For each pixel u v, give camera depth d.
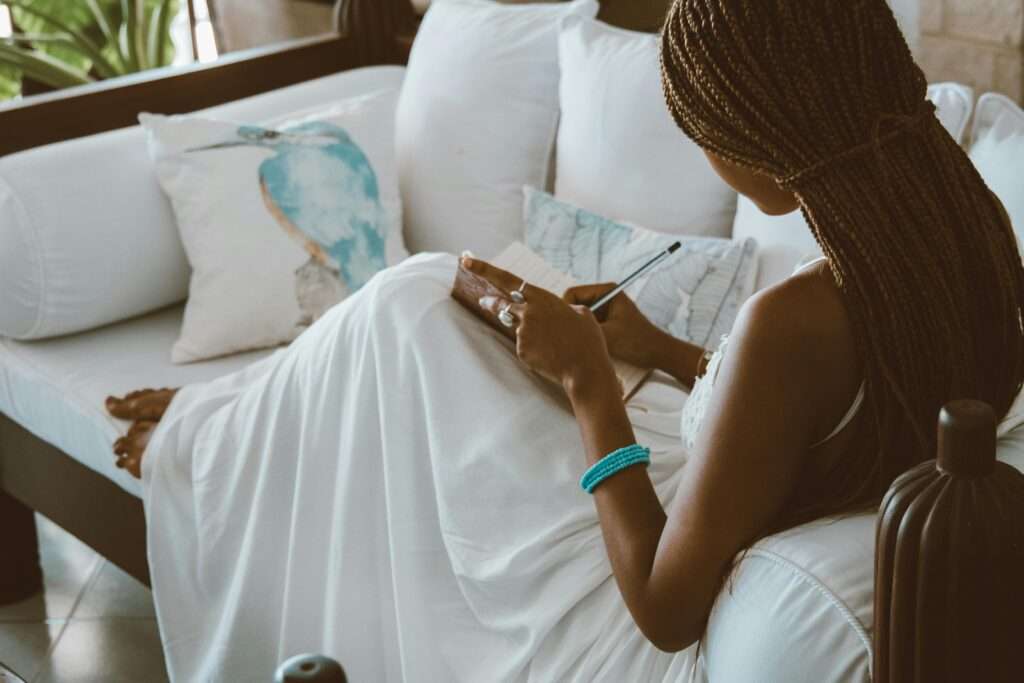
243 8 4.20
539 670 1.35
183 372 2.05
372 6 2.80
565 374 1.32
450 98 2.35
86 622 2.25
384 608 1.51
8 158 2.10
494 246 2.32
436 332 1.43
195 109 2.56
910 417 1.09
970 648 0.94
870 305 1.08
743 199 2.03
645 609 1.16
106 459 1.92
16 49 3.28
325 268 2.13
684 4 1.13
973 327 1.11
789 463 1.12
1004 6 2.73
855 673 1.05
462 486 1.41
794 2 1.08
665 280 1.96
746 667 1.11
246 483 1.63
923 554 0.93
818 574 1.08
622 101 2.12
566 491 1.38
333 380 1.51
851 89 1.08
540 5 2.37
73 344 2.14
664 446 1.52
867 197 1.08
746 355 1.10
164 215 2.17
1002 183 1.72
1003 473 0.95
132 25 3.55
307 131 2.21
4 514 2.25
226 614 1.66
